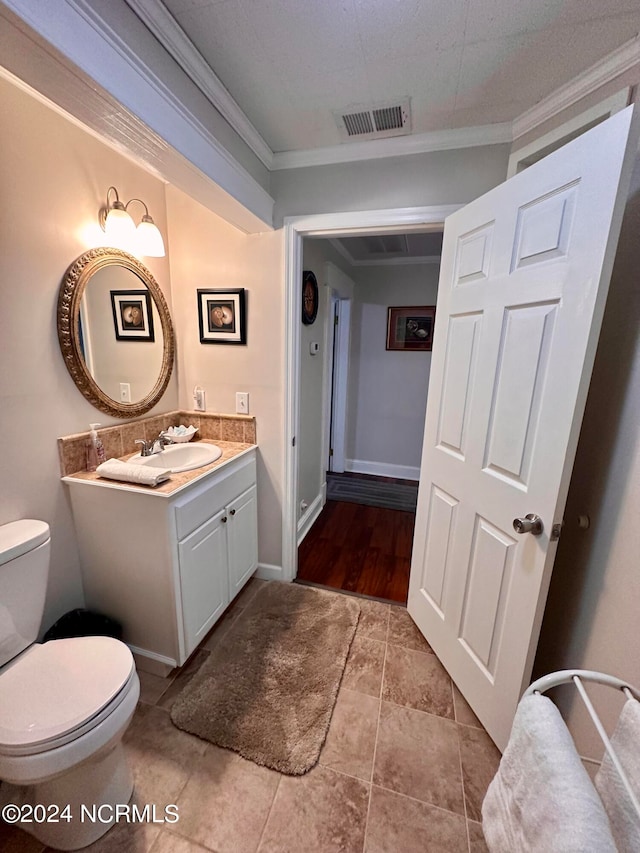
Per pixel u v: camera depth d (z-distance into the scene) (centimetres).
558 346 105
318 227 178
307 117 146
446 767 125
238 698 147
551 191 105
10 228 122
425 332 383
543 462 110
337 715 143
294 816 111
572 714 121
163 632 153
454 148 157
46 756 90
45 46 75
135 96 96
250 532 211
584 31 104
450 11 98
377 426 418
